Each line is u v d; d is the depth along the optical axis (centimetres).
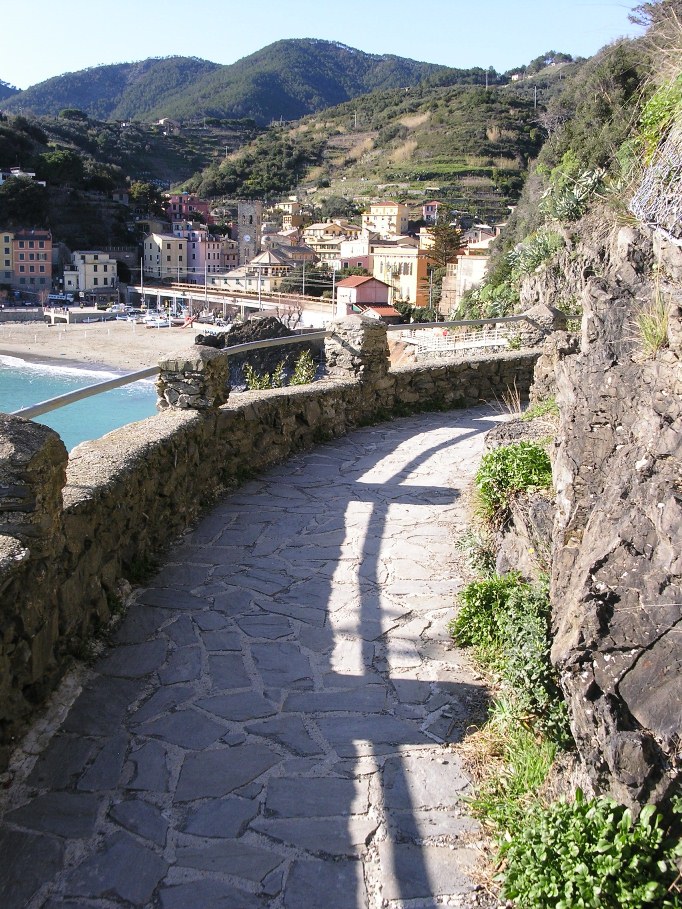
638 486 307
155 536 545
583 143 2091
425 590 503
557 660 325
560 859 262
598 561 303
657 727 263
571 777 306
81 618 417
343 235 9706
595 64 2114
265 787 326
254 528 602
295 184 13725
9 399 2609
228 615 468
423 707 382
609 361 384
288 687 397
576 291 1614
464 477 731
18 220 9012
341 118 16862
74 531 403
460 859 291
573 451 382
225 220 11788
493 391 1096
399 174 11519
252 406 734
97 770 334
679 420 306
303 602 486
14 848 290
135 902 269
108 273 8756
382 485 709
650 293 385
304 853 292
